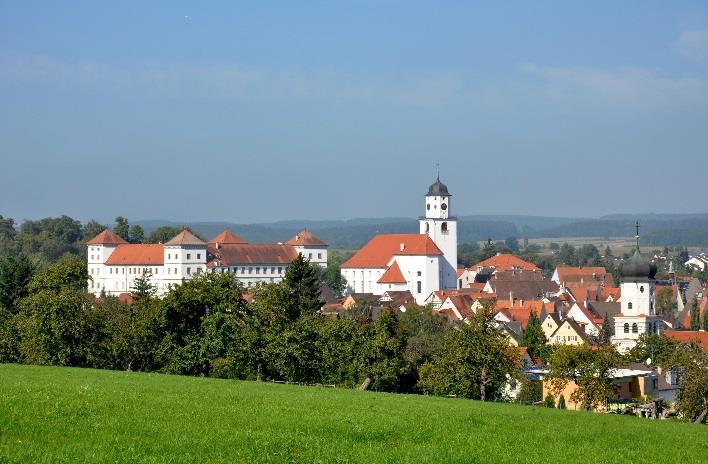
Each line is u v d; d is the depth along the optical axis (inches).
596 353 5118.1
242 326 5162.4
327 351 5383.9
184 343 5196.9
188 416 2810.0
